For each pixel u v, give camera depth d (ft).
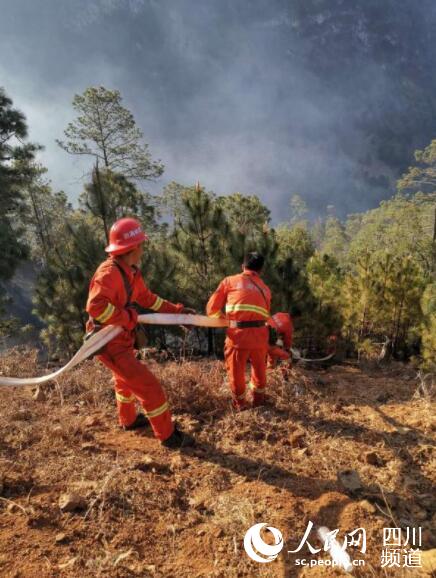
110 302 12.57
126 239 12.74
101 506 10.26
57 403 16.48
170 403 16.19
